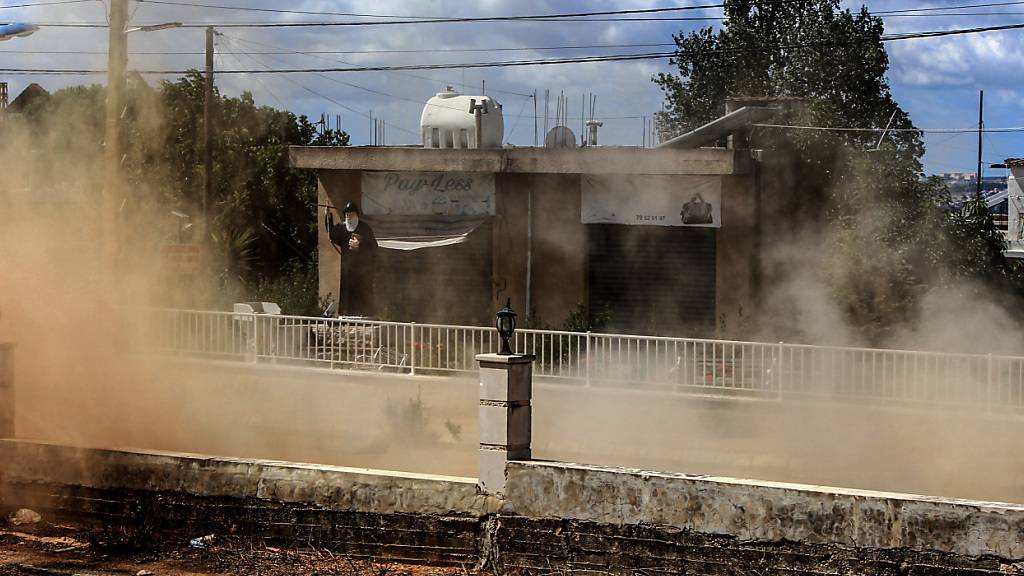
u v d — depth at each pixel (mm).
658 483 12484
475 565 13211
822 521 11797
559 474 12906
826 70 46094
